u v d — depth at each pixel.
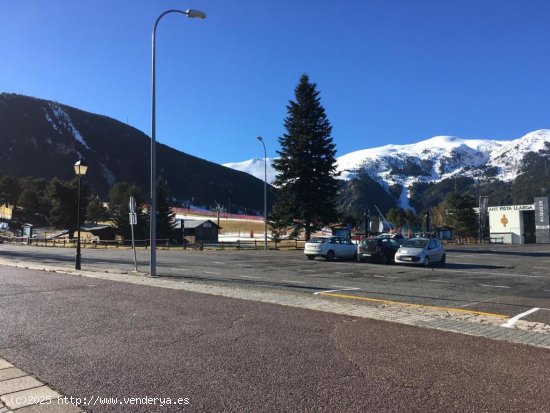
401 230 83.50
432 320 8.87
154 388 5.18
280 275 18.98
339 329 8.00
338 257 30.08
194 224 79.06
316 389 5.13
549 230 73.31
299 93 46.56
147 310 9.73
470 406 4.67
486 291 14.41
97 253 38.12
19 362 6.12
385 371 5.72
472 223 85.62
